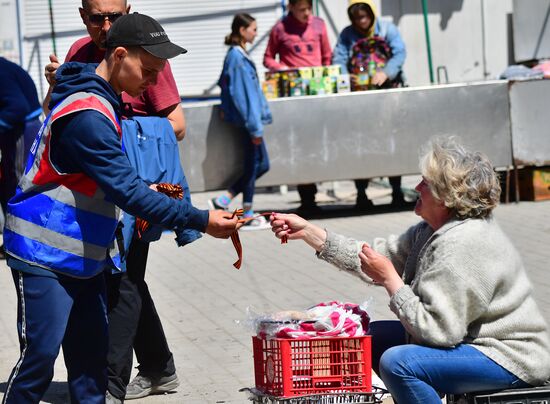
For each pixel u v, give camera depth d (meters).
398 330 4.25
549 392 3.78
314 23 11.63
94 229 3.88
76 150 3.74
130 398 5.24
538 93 11.12
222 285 7.95
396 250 4.19
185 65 15.46
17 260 3.87
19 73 8.16
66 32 15.27
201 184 10.85
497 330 3.75
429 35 15.67
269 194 13.75
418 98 10.98
